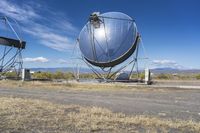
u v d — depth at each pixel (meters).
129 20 49.31
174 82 59.25
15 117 15.93
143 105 23.20
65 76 77.38
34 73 80.25
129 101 26.00
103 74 53.25
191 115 18.56
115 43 48.78
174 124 14.82
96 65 51.03
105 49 49.25
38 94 31.36
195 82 59.62
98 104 23.41
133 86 42.91
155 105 23.34
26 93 32.22
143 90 38.16
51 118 15.88
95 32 50.12
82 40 51.81
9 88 39.22
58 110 18.70
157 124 14.78
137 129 13.73
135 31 49.09
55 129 13.43
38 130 13.18
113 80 51.75
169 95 32.12
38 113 17.44
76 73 57.66
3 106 19.64
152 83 51.34
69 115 16.75
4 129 13.22
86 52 51.09
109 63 49.44
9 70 60.84
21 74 60.25
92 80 54.84
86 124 14.47
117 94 33.00
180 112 19.78
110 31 49.25
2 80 53.78
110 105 22.89
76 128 13.66
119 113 18.16
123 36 48.78
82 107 20.59
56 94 31.94
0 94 30.22
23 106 20.09
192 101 26.59
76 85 44.88
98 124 14.55
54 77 77.00
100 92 35.34
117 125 14.47
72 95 31.09
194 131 13.64
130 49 48.47
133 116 17.20
